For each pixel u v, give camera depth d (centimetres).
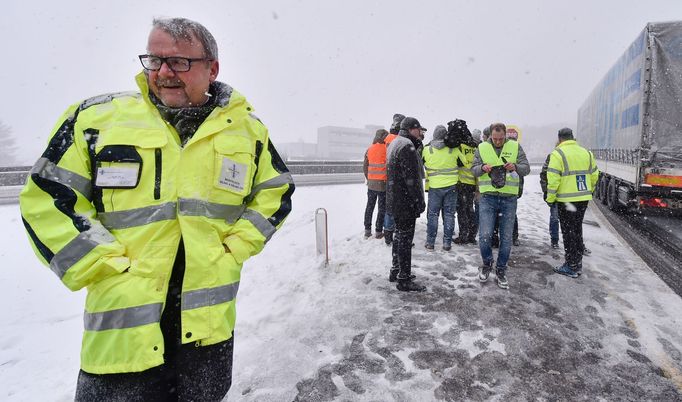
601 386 279
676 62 770
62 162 133
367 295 434
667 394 270
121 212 138
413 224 431
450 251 588
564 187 478
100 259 130
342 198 1184
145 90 149
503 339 340
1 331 392
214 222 151
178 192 143
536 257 562
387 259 551
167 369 149
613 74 1059
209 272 146
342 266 532
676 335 346
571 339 340
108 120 140
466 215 621
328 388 277
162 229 140
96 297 136
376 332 354
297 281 490
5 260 588
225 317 152
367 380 286
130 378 136
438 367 300
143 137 139
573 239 479
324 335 351
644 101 796
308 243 664
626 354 318
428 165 585
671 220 899
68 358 344
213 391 152
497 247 616
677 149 783
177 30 144
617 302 412
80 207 135
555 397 267
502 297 424
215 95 161
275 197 176
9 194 1155
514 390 274
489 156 441
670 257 588
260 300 445
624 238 711
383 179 631
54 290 496
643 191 850
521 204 1079
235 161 157
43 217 129
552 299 420
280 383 283
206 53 152
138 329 134
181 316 141
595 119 1354
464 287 452
